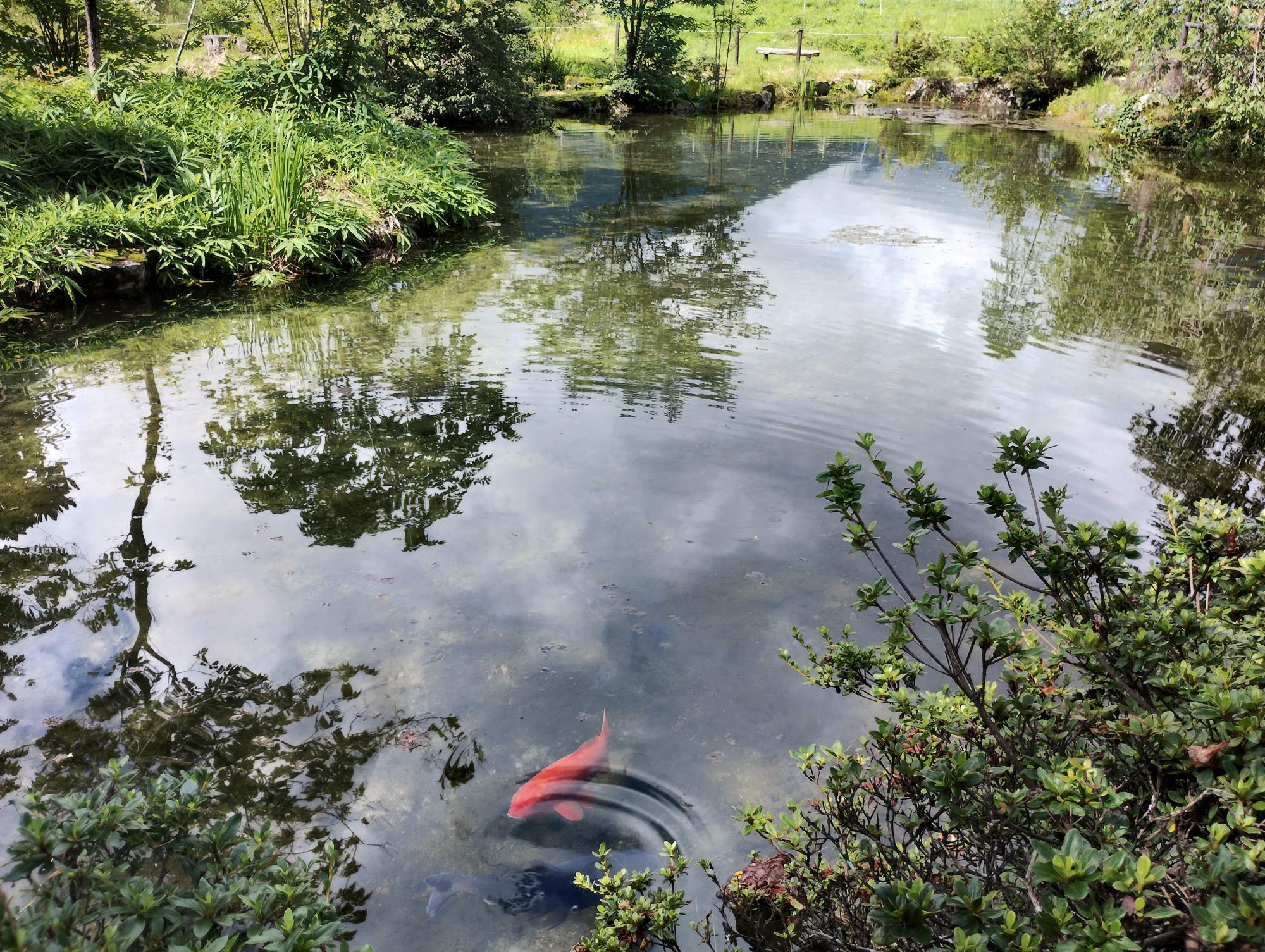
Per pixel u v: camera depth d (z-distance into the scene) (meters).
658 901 2.14
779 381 6.06
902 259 9.70
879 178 14.93
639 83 23.67
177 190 9.59
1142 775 1.93
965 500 4.39
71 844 1.77
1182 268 9.35
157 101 11.55
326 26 15.55
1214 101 16.77
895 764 2.05
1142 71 18.72
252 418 5.48
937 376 6.19
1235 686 1.82
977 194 13.55
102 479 4.67
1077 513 4.25
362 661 3.28
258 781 2.73
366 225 9.95
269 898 1.79
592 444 5.10
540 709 3.04
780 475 4.71
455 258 9.91
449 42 18.56
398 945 2.22
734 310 7.83
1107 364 6.50
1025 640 1.93
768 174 15.36
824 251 10.09
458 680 3.18
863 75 28.33
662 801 2.66
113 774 2.01
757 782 2.72
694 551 4.00
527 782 2.74
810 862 2.34
